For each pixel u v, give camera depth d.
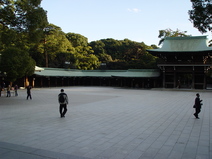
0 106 19.89
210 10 10.46
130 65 79.44
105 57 92.31
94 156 7.16
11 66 21.62
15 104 21.42
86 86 67.62
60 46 73.06
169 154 7.42
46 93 36.78
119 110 17.95
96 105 21.20
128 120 13.61
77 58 80.12
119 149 7.90
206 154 7.45
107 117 14.61
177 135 10.01
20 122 12.66
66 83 67.31
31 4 20.61
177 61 53.53
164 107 20.09
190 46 51.69
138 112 16.95
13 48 22.70
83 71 72.56
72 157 7.04
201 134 10.22
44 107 19.25
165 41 55.53
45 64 75.75
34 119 13.64
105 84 70.62
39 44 69.56
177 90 47.97
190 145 8.47
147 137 9.61
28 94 26.41
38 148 7.94
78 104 21.92
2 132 10.29
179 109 18.83
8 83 49.78
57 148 7.95
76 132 10.39
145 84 59.97
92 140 9.05
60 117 14.43
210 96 33.28
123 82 64.75
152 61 75.19
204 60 53.53
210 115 15.77
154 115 15.60
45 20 21.72
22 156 7.09
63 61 74.81
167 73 53.72
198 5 10.95
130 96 32.31
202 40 52.25
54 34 72.94
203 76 49.41
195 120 13.78
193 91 45.97
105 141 8.92
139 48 91.69
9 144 8.40
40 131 10.53
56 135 9.80
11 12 20.22
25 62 22.61
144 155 7.30
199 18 11.01
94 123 12.57
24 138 9.27
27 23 20.33
